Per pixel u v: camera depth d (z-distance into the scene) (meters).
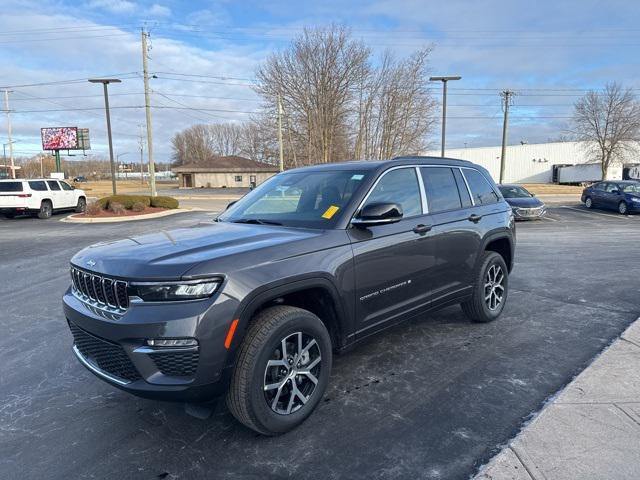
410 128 44.72
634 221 17.42
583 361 3.95
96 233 14.66
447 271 4.21
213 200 38.09
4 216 21.58
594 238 12.28
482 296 4.73
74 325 3.00
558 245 10.96
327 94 43.72
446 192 4.41
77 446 2.86
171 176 128.38
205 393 2.56
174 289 2.49
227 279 2.58
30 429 3.07
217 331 2.51
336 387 3.54
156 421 3.14
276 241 2.98
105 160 133.62
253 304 2.65
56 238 13.38
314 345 3.05
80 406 3.38
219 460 2.68
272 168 70.25
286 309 2.88
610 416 2.94
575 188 51.50
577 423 2.87
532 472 2.42
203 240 3.04
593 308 5.53
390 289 3.59
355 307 3.30
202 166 72.50
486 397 3.34
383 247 3.48
